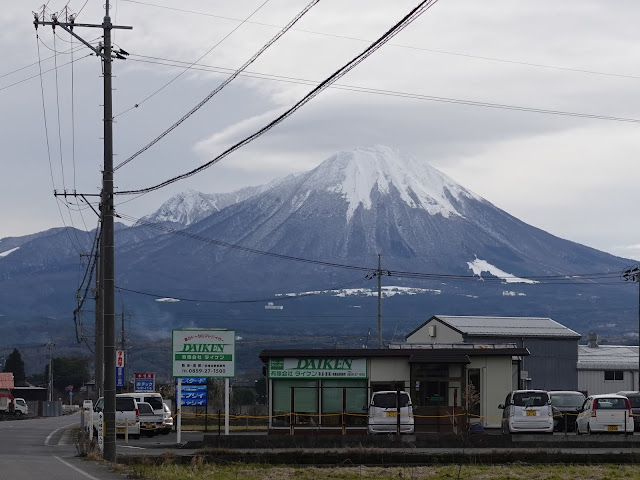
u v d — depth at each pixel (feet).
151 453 126.72
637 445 131.64
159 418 177.78
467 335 277.85
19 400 359.25
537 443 132.46
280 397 163.94
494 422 167.22
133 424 167.53
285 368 163.84
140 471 97.91
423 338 303.89
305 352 163.53
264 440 135.33
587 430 145.69
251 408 274.36
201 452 117.80
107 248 118.01
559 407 166.50
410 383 164.04
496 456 116.57
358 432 159.43
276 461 116.88
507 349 168.76
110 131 120.26
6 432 192.95
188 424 224.33
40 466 102.17
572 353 287.89
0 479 86.53
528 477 99.45
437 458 116.06
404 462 115.96
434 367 164.55
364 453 116.26
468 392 159.53
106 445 114.52
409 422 147.74
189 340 144.66
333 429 160.66
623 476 100.42
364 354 164.14
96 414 167.53
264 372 178.09
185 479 92.58
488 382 169.07
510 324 295.89
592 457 116.67
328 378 163.53
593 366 295.48
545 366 285.23
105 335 116.67
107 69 120.78
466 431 147.64
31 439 166.71
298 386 163.94
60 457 119.14
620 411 143.33
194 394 159.84
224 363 144.77
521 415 145.28
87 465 105.29
